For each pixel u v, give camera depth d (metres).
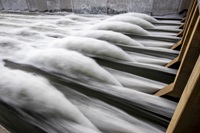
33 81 5.63
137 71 6.66
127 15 13.95
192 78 2.51
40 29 12.70
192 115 2.42
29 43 9.76
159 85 5.79
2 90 5.36
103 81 6.02
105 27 11.33
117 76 6.38
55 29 12.56
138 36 10.27
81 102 5.03
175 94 4.70
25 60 7.51
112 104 4.97
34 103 4.83
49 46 9.02
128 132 4.10
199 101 2.24
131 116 4.57
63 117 4.48
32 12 21.58
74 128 4.18
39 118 4.45
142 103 4.95
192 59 3.94
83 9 18.14
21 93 5.15
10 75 6.04
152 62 7.33
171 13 14.68
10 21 16.22
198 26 3.65
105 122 4.36
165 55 7.85
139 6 15.44
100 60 7.42
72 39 8.70
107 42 8.49
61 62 6.80
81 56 7.12
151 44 9.21
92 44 8.06
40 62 7.10
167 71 6.50
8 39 10.50
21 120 4.41
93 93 5.42
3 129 4.13
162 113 4.60
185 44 5.82
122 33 10.62
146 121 4.42
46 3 20.06
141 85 5.85
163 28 11.80
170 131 2.90
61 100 4.94
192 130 2.57
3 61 7.54
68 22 14.55
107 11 17.14
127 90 5.52
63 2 18.94
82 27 12.77
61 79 6.10
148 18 13.50
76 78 6.14
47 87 5.42
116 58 7.52
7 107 4.82
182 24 11.53
